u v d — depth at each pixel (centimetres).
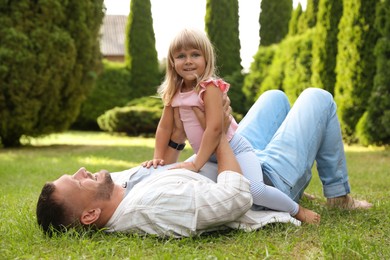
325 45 1123
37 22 1055
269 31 2050
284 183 271
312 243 232
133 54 2038
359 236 237
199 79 258
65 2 1086
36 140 1255
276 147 279
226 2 1931
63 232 233
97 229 238
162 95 273
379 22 955
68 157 899
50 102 1113
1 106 1066
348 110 1048
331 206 312
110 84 2003
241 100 1736
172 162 286
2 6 1032
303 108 289
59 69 1092
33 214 295
